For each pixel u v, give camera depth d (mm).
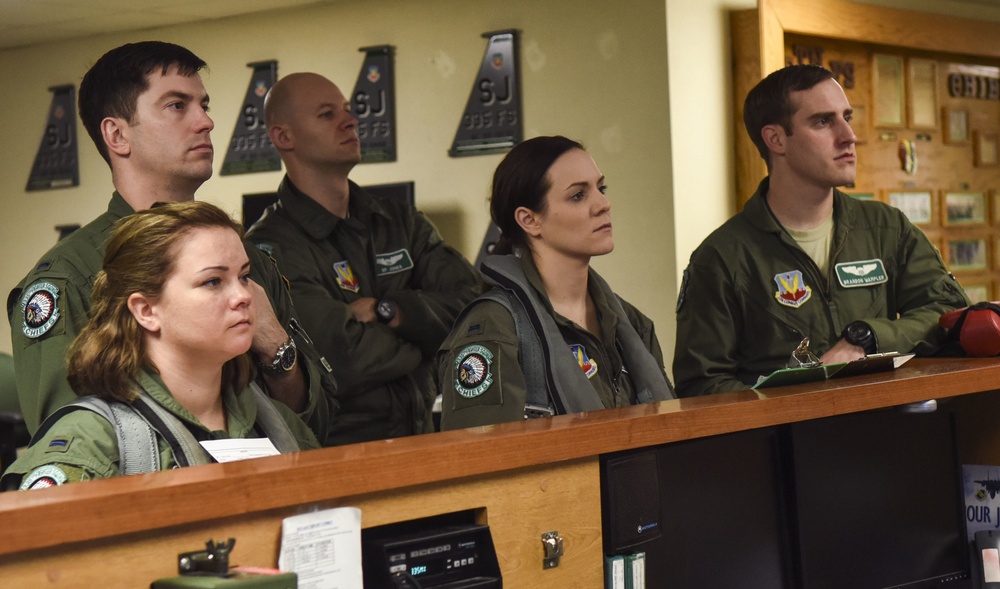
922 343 3740
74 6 6852
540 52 6309
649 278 6031
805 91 3861
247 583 1625
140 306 2312
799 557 2725
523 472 2129
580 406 2961
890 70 7262
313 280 4219
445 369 2990
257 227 4352
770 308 3846
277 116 4344
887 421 2969
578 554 2215
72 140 7703
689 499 2500
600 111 6145
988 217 7961
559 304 3164
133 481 1687
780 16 6285
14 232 7910
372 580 1924
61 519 1528
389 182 6715
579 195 3119
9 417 5559
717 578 2549
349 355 4047
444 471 1966
